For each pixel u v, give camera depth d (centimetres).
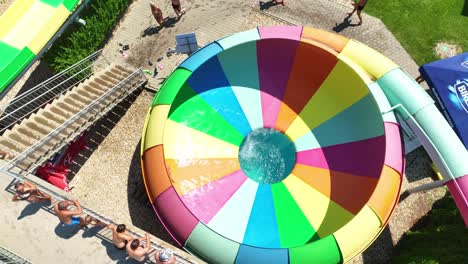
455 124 1445
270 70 1588
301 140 1551
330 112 1531
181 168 1446
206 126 1546
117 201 1566
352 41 1509
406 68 1811
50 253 1167
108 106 1611
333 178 1446
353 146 1445
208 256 1197
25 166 1339
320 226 1352
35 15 1697
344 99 1491
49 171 1511
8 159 1324
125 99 1762
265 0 1959
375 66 1451
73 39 1733
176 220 1231
